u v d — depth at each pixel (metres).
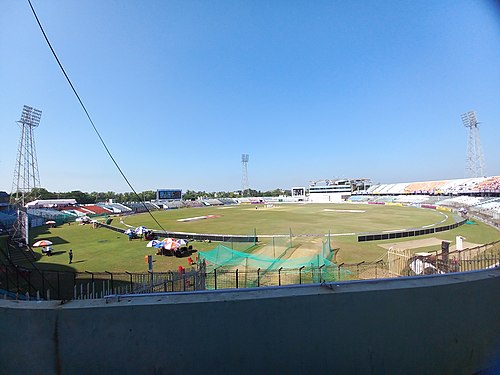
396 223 38.75
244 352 2.24
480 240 25.33
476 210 49.59
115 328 2.21
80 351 2.20
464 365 2.46
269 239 27.22
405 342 2.37
